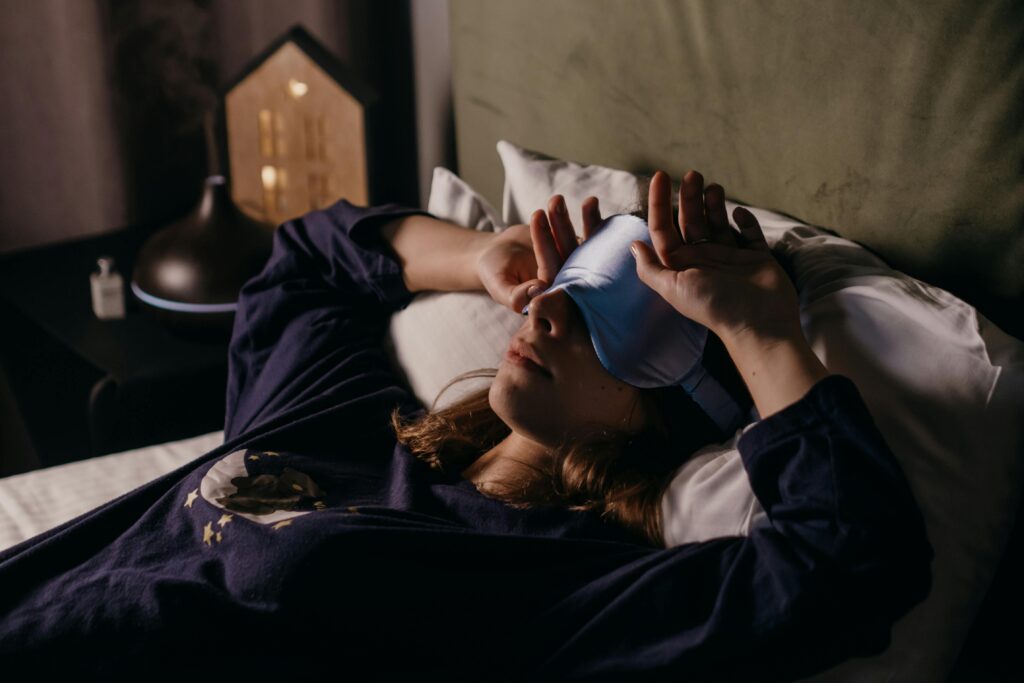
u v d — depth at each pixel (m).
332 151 1.76
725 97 1.19
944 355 0.88
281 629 0.85
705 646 0.78
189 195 2.13
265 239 1.65
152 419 1.58
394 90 2.17
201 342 1.64
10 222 2.02
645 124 1.33
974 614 0.88
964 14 0.92
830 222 1.09
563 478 0.96
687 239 0.94
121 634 0.86
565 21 1.44
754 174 1.18
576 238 1.02
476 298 1.16
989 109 0.91
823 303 0.94
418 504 0.97
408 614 0.84
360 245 1.24
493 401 0.95
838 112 1.05
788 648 0.78
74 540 0.98
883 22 0.99
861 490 0.77
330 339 1.21
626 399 0.96
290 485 0.99
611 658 0.81
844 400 0.80
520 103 1.59
